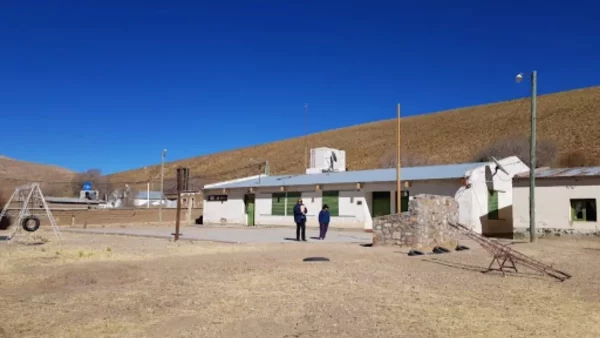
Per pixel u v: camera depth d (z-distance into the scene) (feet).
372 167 258.98
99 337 23.06
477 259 51.60
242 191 134.31
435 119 364.58
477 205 94.84
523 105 330.95
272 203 126.31
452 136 291.17
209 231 105.40
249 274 40.55
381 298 31.73
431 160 241.96
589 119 245.24
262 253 55.52
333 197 112.88
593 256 55.72
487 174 99.19
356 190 108.88
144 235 90.07
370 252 56.95
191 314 27.30
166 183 319.27
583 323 26.25
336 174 123.85
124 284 36.06
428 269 44.73
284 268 43.88
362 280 38.29
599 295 33.58
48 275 39.34
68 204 175.83
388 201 105.19
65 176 353.51
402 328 24.85
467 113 355.97
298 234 77.71
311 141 382.22
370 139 344.28
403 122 386.93
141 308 28.66
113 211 139.44
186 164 402.52
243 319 26.30
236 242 72.49
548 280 39.40
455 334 23.89
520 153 194.59
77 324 25.21
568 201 81.25
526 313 28.27
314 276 39.81
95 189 252.01
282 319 26.35
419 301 31.07
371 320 26.27
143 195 237.45
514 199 86.53
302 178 126.31
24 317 26.53
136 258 51.08
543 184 84.07
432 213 63.46
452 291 34.50
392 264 47.47
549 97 337.93
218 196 141.18
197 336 23.30
